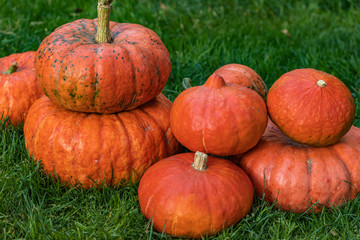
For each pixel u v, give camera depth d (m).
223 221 2.34
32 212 2.48
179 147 2.98
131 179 2.75
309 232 2.45
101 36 2.73
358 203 2.62
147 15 5.17
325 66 4.31
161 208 2.31
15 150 2.93
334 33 5.16
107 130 2.63
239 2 5.85
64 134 2.62
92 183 2.70
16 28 4.75
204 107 2.45
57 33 2.75
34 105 2.94
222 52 4.67
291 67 4.36
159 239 2.40
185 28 5.13
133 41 2.74
